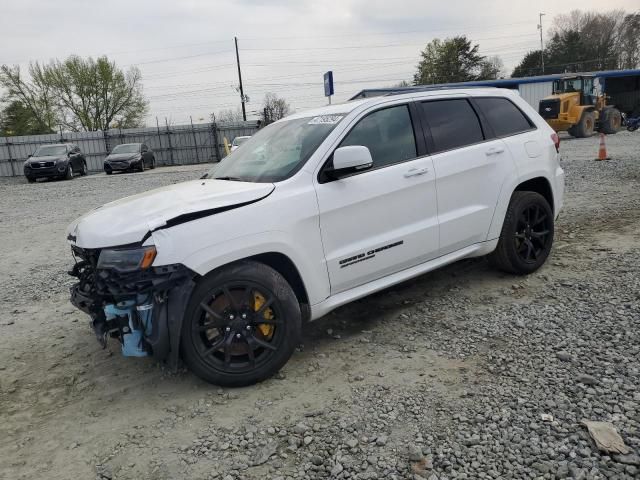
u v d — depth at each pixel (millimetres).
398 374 3592
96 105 54750
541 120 5578
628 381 3227
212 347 3467
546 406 3043
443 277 5449
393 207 4184
